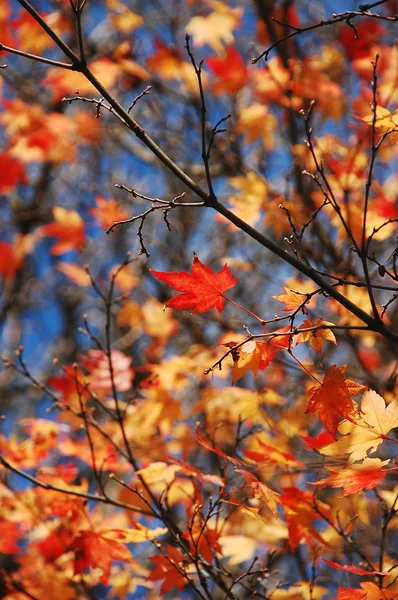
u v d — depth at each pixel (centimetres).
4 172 484
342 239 329
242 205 369
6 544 318
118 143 567
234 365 203
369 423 201
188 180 208
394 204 322
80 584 325
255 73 424
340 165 346
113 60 444
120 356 350
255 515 236
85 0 209
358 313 207
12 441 318
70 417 346
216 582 262
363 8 214
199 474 263
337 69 430
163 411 347
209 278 205
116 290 628
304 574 313
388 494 269
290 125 406
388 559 303
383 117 217
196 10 557
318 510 255
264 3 433
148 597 423
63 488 293
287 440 327
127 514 325
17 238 549
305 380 379
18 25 454
